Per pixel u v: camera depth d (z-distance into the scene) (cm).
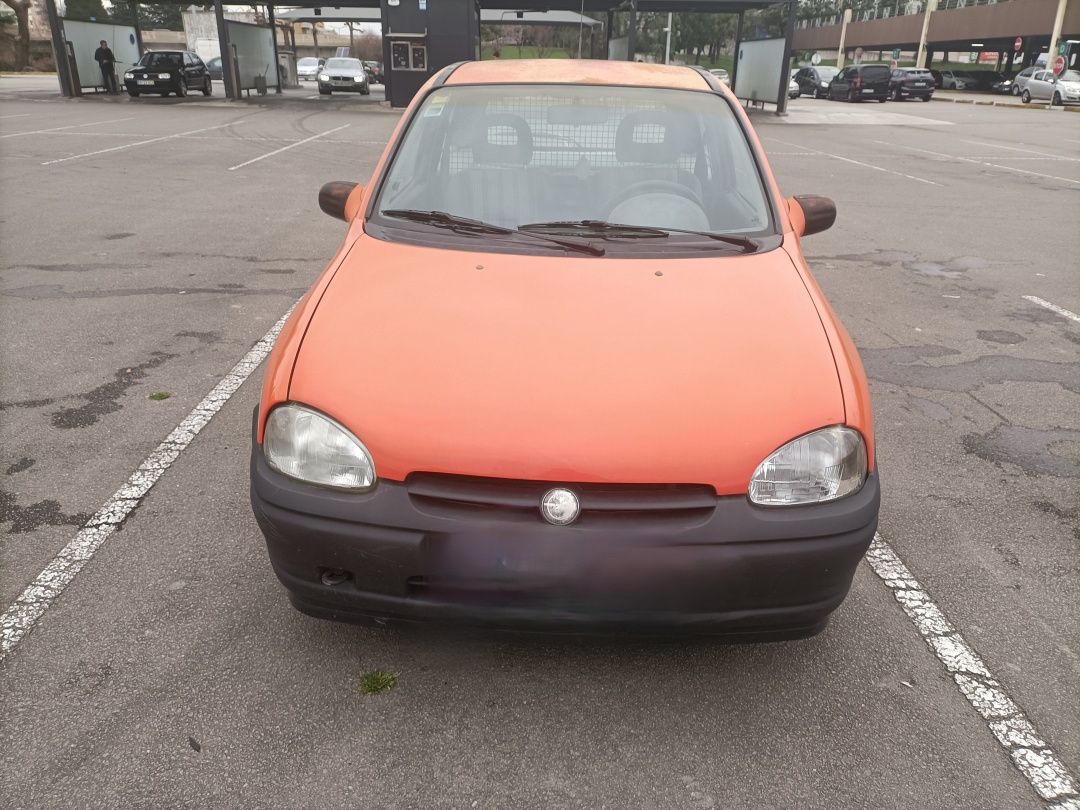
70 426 398
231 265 709
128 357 488
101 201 976
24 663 242
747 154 325
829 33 6738
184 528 315
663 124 330
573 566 201
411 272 260
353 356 225
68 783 203
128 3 2958
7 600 270
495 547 202
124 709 226
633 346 228
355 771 209
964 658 260
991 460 397
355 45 6500
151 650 249
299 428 215
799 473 209
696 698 238
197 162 1305
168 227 852
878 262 791
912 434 423
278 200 1015
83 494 338
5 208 918
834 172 1392
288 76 3875
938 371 511
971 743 226
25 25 4866
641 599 205
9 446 376
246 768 209
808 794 208
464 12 2417
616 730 225
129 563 292
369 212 301
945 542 327
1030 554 320
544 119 330
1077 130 2378
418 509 204
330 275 265
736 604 209
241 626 261
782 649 260
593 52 3494
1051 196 1190
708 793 207
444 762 213
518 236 285
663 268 267
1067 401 468
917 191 1214
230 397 436
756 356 228
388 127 1942
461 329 232
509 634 215
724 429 209
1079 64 4553
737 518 204
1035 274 757
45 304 584
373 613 216
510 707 231
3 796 198
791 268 276
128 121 1936
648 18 3869
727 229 298
